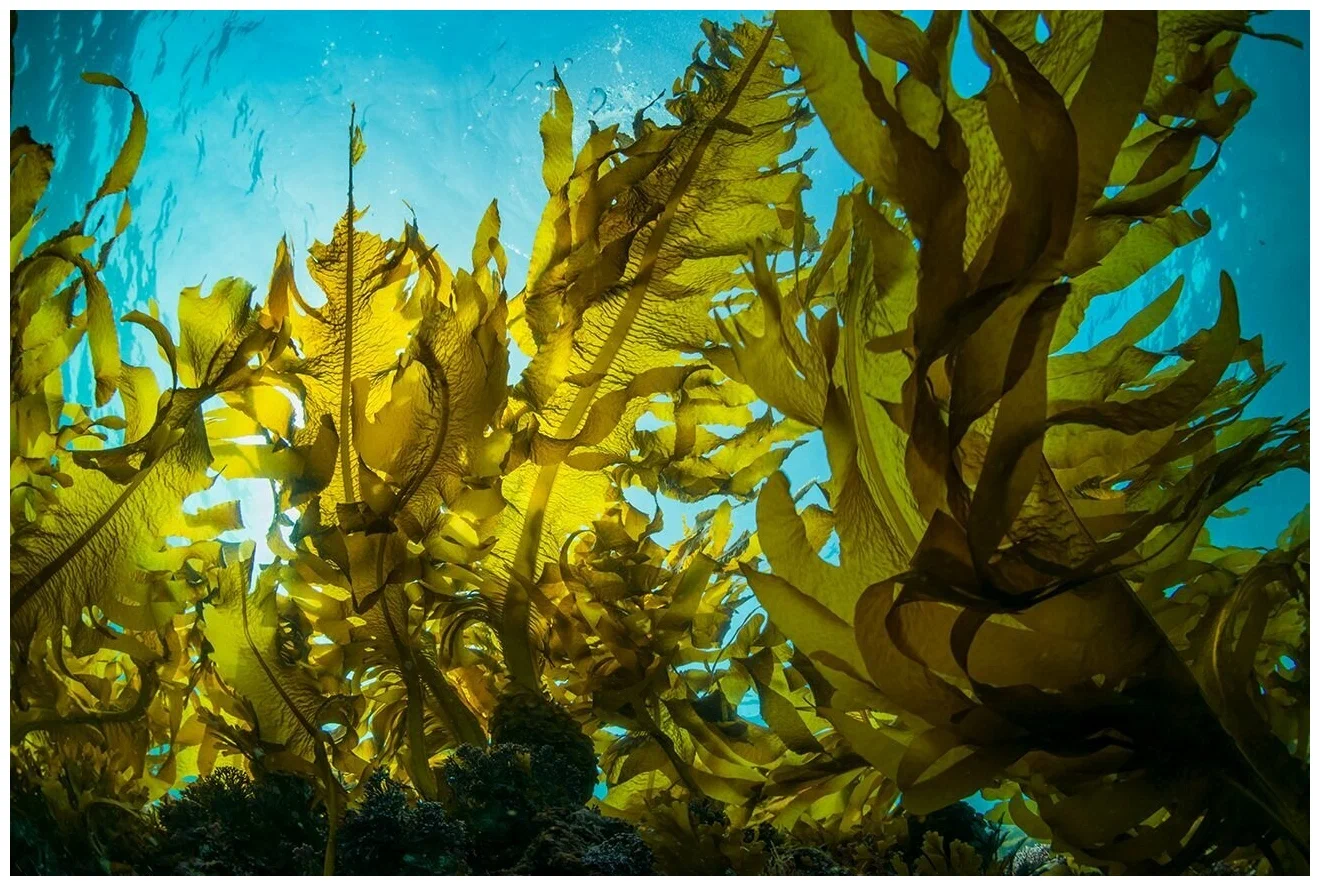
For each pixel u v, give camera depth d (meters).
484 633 1.66
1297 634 1.46
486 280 1.54
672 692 1.58
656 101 1.68
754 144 1.56
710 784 1.32
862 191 1.27
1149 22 0.99
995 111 0.98
